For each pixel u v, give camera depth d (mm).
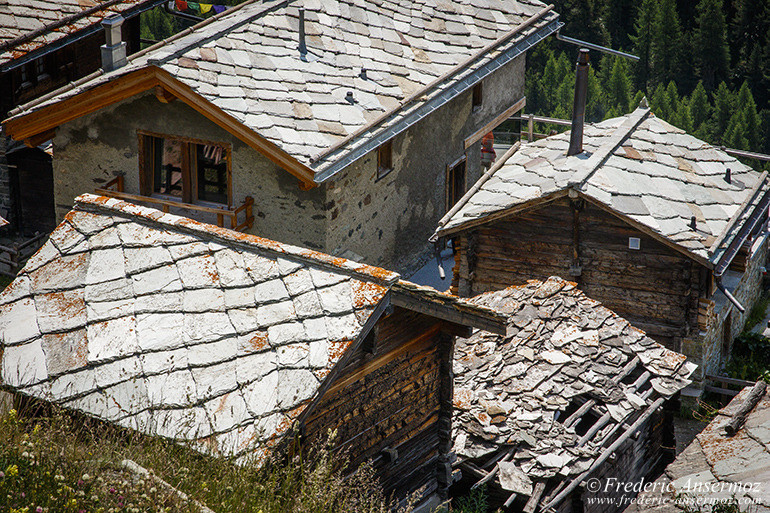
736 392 28844
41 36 35469
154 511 10742
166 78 26312
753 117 92500
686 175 30922
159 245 15297
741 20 105625
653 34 105125
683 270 27859
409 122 30188
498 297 23891
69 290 14844
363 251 30484
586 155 30859
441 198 35938
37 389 13297
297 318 13516
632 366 21984
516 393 20281
